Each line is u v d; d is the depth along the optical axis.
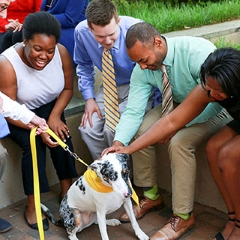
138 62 2.80
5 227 3.12
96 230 3.12
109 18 2.99
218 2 6.37
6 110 2.87
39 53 2.88
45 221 3.17
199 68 2.82
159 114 3.15
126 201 2.89
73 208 2.91
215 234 2.99
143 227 3.11
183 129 2.92
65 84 3.31
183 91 2.99
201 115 2.92
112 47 3.21
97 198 2.73
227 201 2.82
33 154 2.80
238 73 2.35
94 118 3.43
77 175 3.46
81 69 3.56
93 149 3.47
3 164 2.97
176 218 2.97
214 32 4.72
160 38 2.80
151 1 6.39
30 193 3.16
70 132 3.68
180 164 2.88
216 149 2.77
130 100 3.10
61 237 3.06
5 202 3.44
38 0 4.05
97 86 3.92
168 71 2.93
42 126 2.94
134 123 3.08
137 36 2.71
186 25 5.09
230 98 2.48
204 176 3.23
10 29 3.87
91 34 3.34
